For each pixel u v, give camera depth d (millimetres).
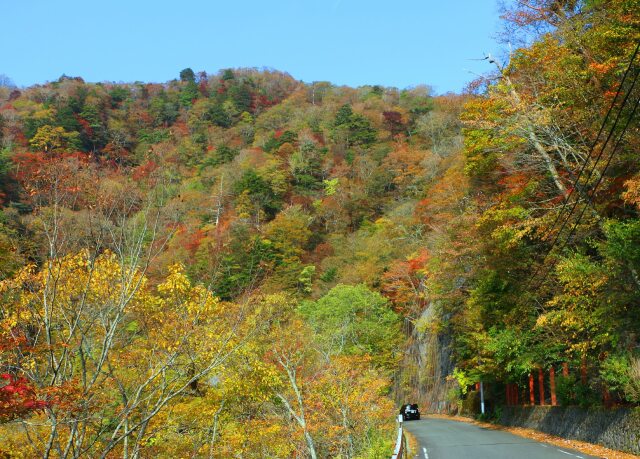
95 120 65250
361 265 56094
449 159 65500
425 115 97938
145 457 14672
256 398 18078
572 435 18609
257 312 17531
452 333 39281
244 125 105812
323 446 20453
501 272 24422
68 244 10828
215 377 19547
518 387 27750
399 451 10258
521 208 21891
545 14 23281
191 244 37812
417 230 58344
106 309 11367
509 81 21484
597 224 20188
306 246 67500
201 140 90562
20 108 75625
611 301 16328
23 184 10578
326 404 20141
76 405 9430
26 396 8445
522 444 18031
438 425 29406
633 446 14125
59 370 10148
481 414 31922
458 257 28484
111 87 99375
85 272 11234
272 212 75375
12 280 10914
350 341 38000
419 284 51375
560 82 19594
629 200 16562
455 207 36938
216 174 74125
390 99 119312
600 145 18234
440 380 44594
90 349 11422
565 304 19234
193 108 104938
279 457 19359
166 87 117750
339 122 102375
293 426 19234
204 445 16422
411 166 76875
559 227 20438
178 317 12602
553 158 22234
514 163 22812
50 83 97125
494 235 21531
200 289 13523
